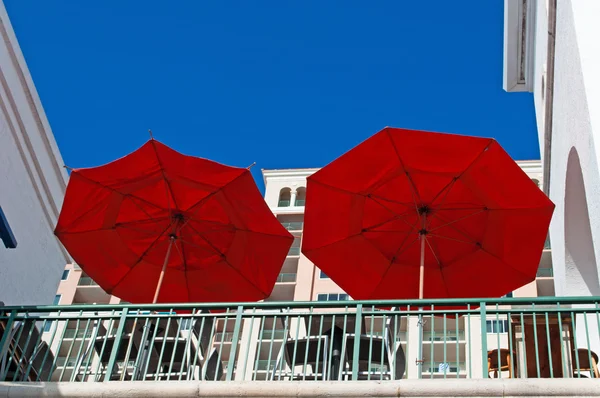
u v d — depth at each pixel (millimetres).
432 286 12148
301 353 10062
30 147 14617
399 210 12156
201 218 12383
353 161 11711
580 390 7926
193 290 12398
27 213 14617
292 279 48812
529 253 11695
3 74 13734
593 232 10453
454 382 8227
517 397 8016
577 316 13164
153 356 10680
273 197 53625
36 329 10695
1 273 13719
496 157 11289
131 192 12328
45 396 8844
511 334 9125
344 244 12180
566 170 13094
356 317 9359
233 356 9234
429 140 11344
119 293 12422
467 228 12070
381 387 8359
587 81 10656
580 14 11398
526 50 18578
